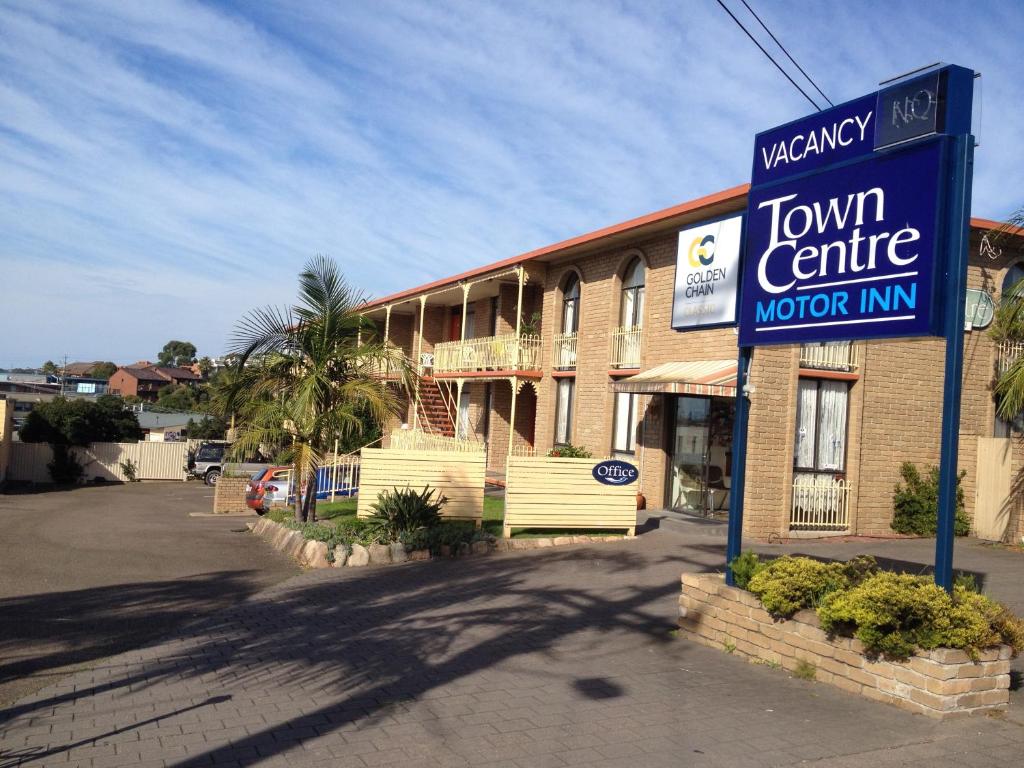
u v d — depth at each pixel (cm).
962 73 643
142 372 10850
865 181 700
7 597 1009
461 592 1040
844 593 659
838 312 715
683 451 1692
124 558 1324
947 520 623
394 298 3134
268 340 1424
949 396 623
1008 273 1623
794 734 555
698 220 1631
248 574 1184
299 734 557
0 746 534
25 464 3875
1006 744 536
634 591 1038
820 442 1535
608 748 532
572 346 2125
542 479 1411
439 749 530
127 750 527
